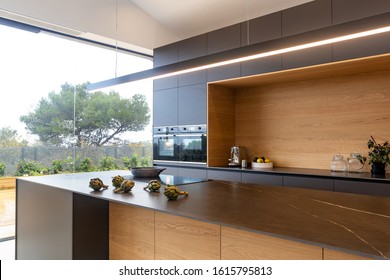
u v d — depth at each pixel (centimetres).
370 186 277
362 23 162
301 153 388
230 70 390
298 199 182
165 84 476
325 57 311
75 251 225
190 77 439
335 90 360
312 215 144
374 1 285
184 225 182
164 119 477
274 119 414
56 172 422
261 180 358
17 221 306
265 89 424
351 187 288
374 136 331
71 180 275
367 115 336
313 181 315
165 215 194
